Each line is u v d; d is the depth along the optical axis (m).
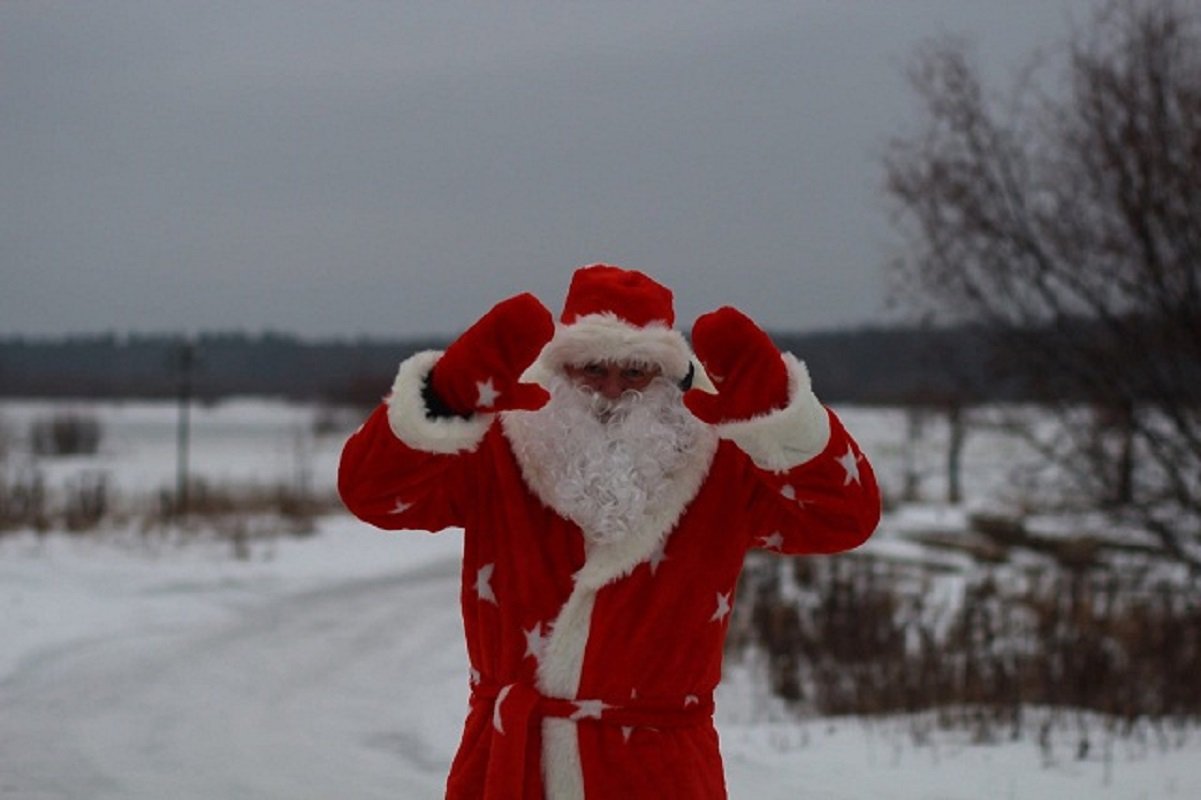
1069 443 9.97
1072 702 7.93
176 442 49.69
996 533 15.05
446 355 3.19
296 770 6.74
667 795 3.16
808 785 6.39
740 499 3.33
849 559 14.63
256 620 11.34
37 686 8.45
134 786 6.35
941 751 6.96
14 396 120.75
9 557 13.55
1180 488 9.48
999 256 9.69
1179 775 6.33
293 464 35.91
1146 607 9.67
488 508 3.31
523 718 3.15
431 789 6.46
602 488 3.17
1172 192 9.03
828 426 3.17
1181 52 9.14
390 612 12.05
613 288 3.41
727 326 3.16
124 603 11.63
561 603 3.23
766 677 9.34
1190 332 9.17
